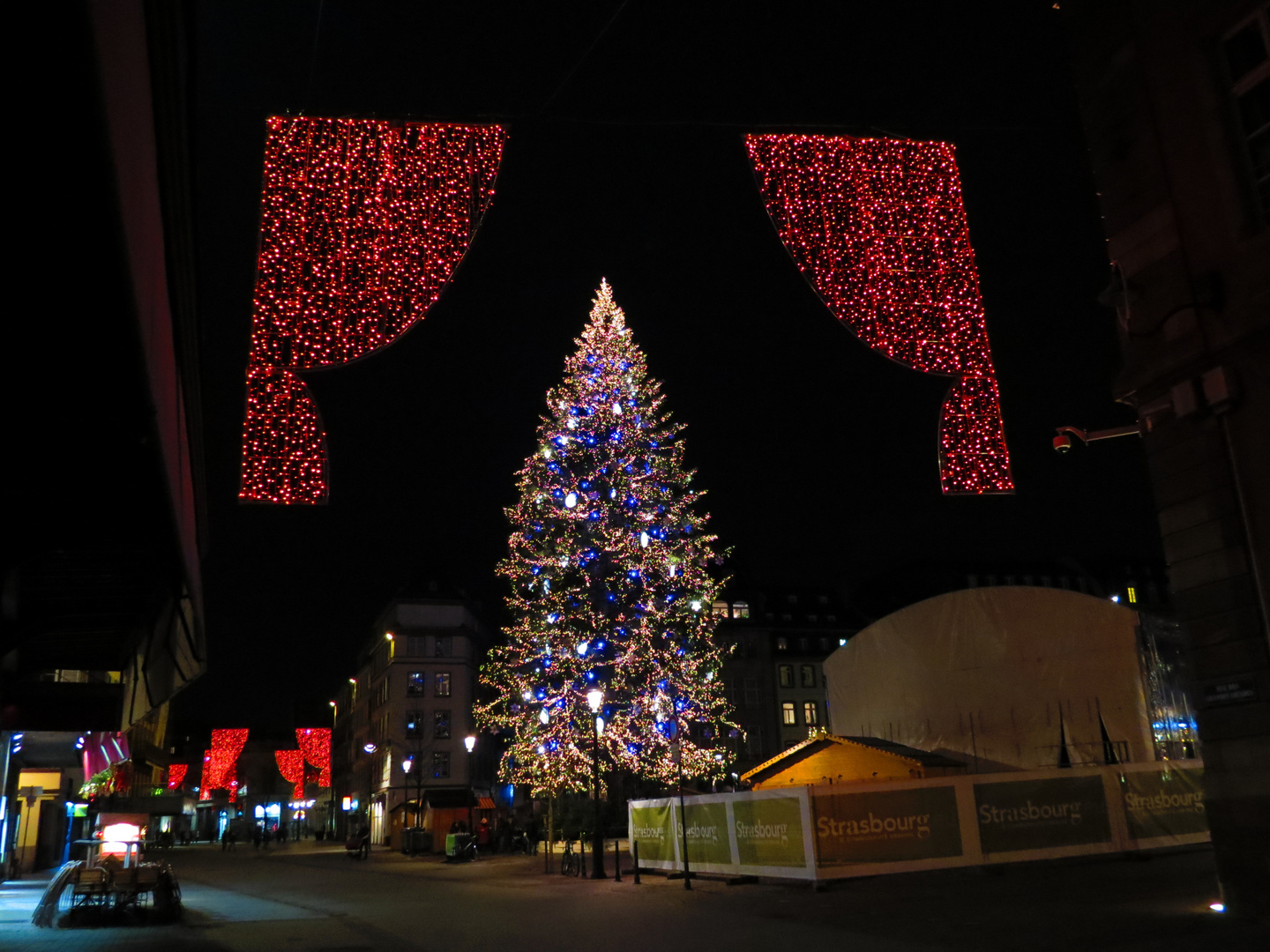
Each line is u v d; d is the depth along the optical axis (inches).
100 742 1246.9
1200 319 486.3
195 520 386.3
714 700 1487.5
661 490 1465.3
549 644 1405.0
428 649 2896.2
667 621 1434.5
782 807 764.6
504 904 749.3
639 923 589.0
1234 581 466.0
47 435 231.8
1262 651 452.1
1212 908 489.7
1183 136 502.9
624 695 1409.9
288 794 4667.8
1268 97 470.3
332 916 697.6
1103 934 440.1
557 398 1494.8
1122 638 1024.2
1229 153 480.1
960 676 1080.2
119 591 429.4
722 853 847.1
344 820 3841.0
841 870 727.7
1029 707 1040.2
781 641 3223.4
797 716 3157.0
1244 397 466.9
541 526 1456.7
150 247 173.6
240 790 4537.4
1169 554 502.3
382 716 3011.8
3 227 144.7
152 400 207.2
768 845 780.0
